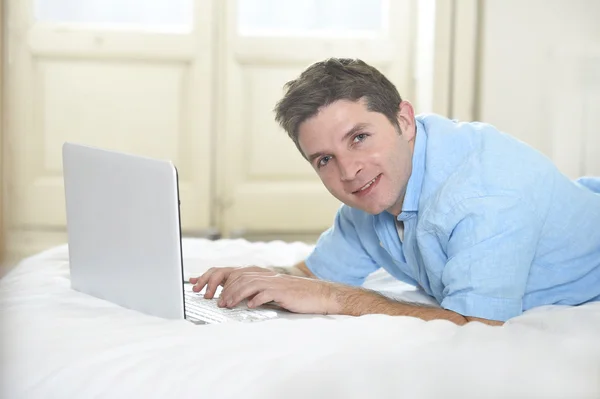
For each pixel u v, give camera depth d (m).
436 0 3.43
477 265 1.25
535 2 3.40
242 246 2.00
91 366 0.98
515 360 0.93
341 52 3.66
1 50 2.72
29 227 3.45
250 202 3.65
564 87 3.42
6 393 0.95
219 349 1.00
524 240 1.27
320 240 1.76
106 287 1.34
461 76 3.45
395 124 1.36
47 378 0.97
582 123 3.42
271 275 1.34
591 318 1.12
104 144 3.56
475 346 0.99
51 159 3.50
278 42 3.62
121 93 3.54
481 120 3.44
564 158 3.44
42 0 3.48
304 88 1.31
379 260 1.68
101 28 3.51
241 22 3.62
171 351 1.00
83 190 1.35
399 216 1.43
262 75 3.63
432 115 1.46
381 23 3.72
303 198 3.67
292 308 1.29
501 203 1.27
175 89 3.58
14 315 1.19
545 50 3.42
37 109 3.48
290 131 1.36
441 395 0.86
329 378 0.89
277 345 1.01
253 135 3.64
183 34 3.56
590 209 1.43
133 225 1.25
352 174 1.32
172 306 1.20
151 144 3.59
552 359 0.94
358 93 1.31
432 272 1.41
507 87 3.44
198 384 0.91
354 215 1.68
